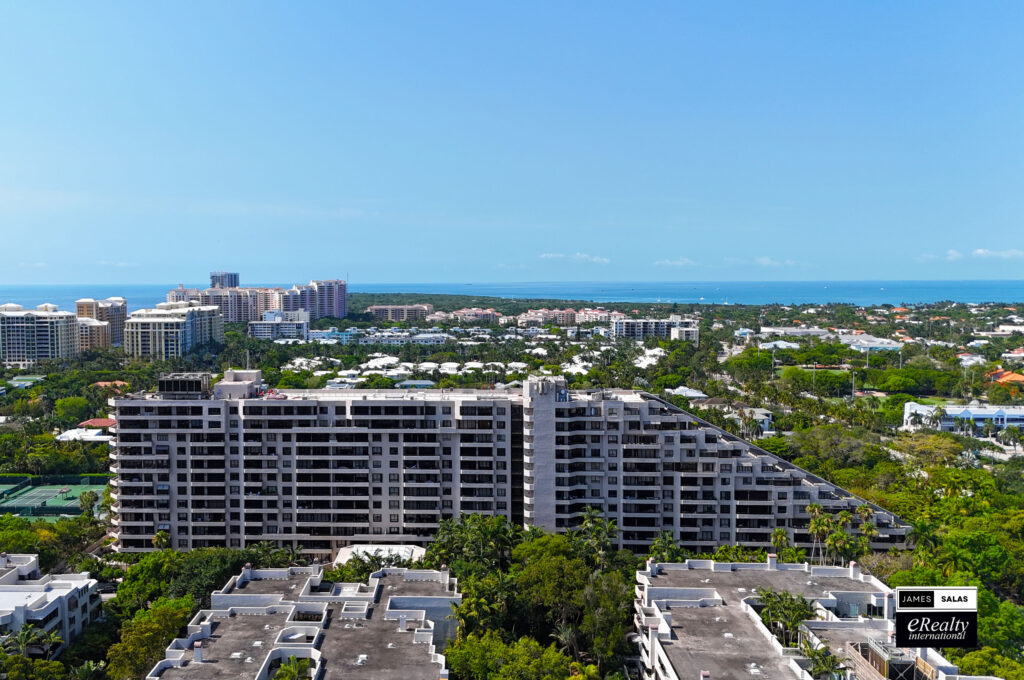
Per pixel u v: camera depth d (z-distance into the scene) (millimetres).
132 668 133000
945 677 107750
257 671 116625
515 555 178875
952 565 181375
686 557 179875
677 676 114250
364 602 139625
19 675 124812
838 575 154625
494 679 126000
